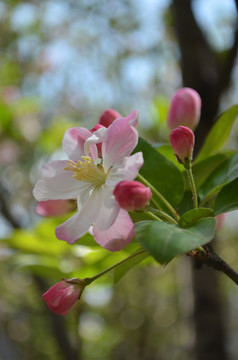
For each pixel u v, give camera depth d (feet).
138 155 0.84
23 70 3.47
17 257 1.36
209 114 1.49
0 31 3.35
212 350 1.54
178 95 1.09
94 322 4.23
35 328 4.22
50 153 2.51
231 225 4.09
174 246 0.74
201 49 1.61
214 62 1.58
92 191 0.87
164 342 4.71
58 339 1.89
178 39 1.65
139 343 4.58
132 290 4.75
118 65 3.63
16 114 2.41
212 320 1.55
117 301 4.68
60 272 1.29
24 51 3.50
